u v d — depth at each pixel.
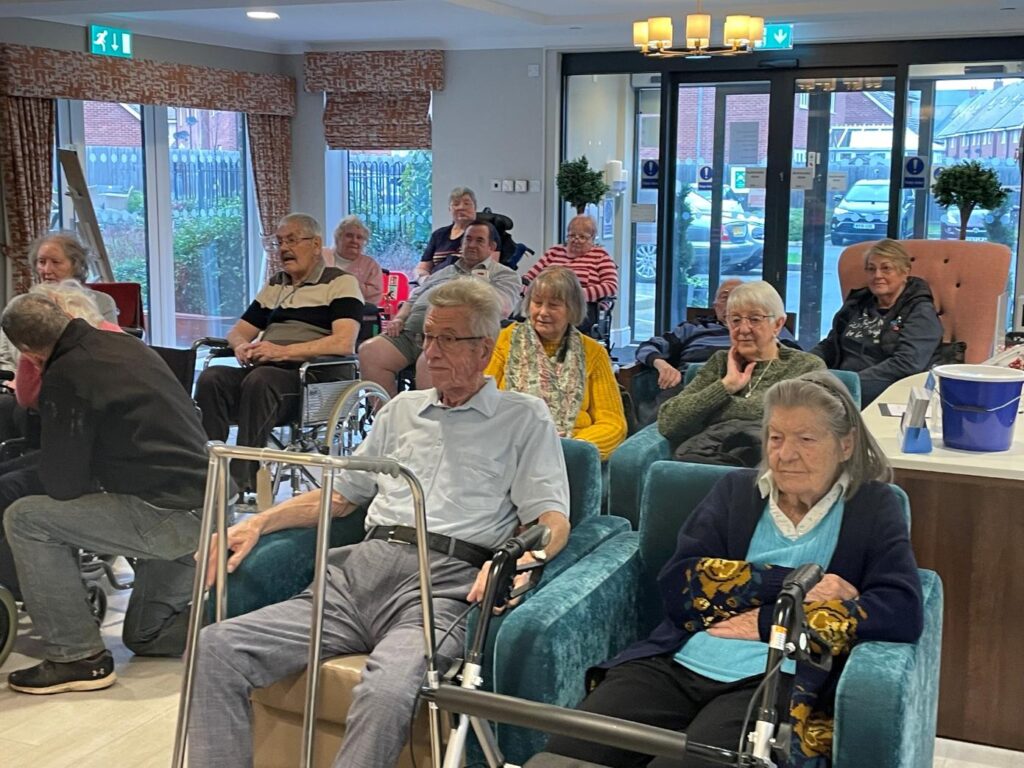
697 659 2.25
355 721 2.25
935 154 7.91
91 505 3.21
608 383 3.82
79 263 4.91
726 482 2.45
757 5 7.41
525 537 2.07
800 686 2.09
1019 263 7.82
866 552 2.24
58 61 7.31
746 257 8.66
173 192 8.67
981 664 2.95
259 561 2.60
